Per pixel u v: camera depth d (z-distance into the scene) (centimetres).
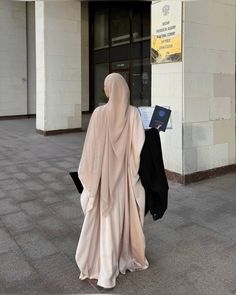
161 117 314
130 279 296
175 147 574
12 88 1688
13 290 287
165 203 293
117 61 1714
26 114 1738
